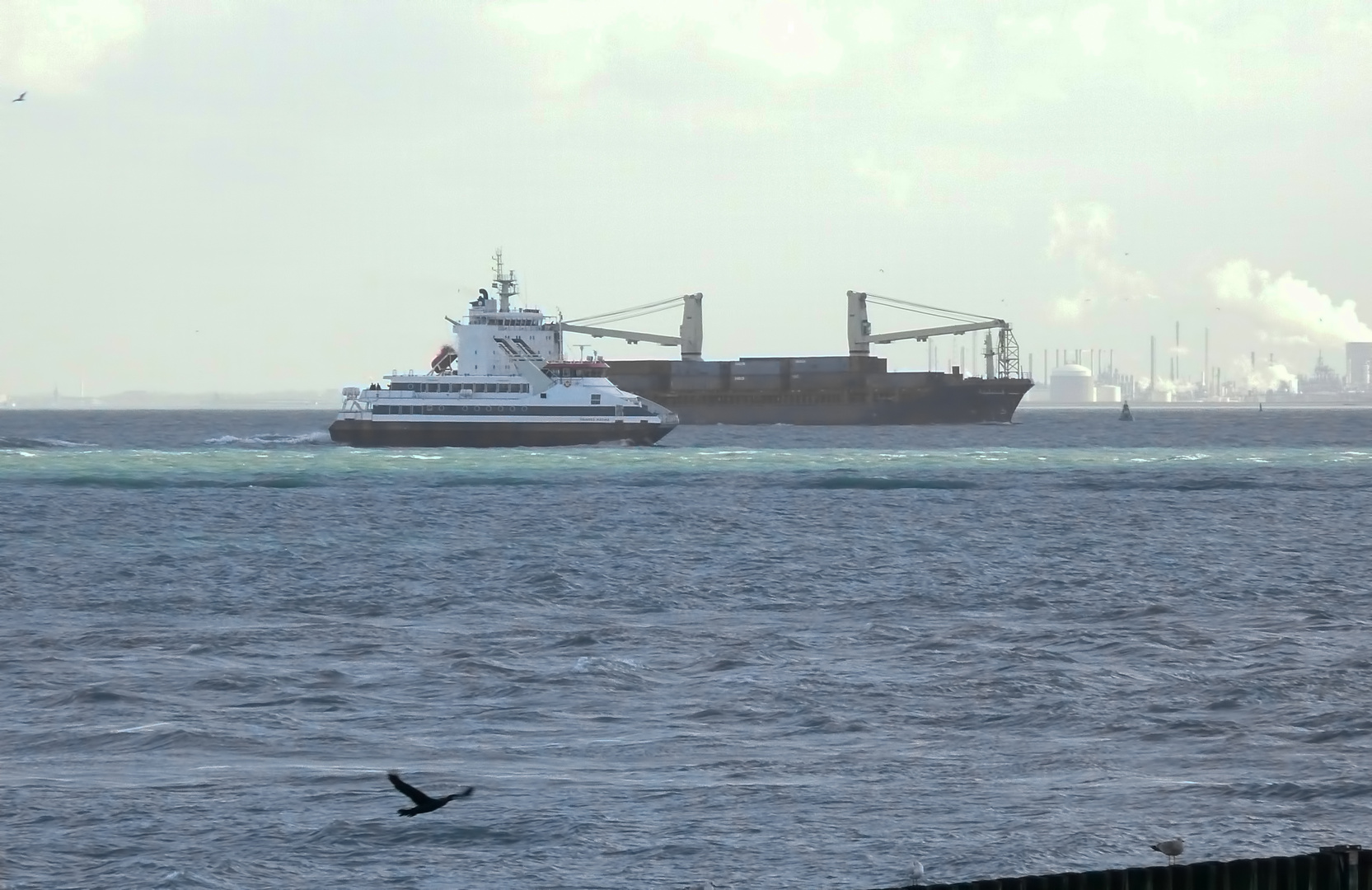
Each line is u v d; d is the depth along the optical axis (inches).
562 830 4613.7
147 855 4394.7
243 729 5900.6
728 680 6904.5
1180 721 6058.1
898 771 5315.0
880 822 4714.6
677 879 4234.7
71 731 5851.4
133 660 7406.5
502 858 4384.8
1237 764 5388.8
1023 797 4960.6
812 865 4335.6
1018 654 7568.9
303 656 7549.2
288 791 5004.9
